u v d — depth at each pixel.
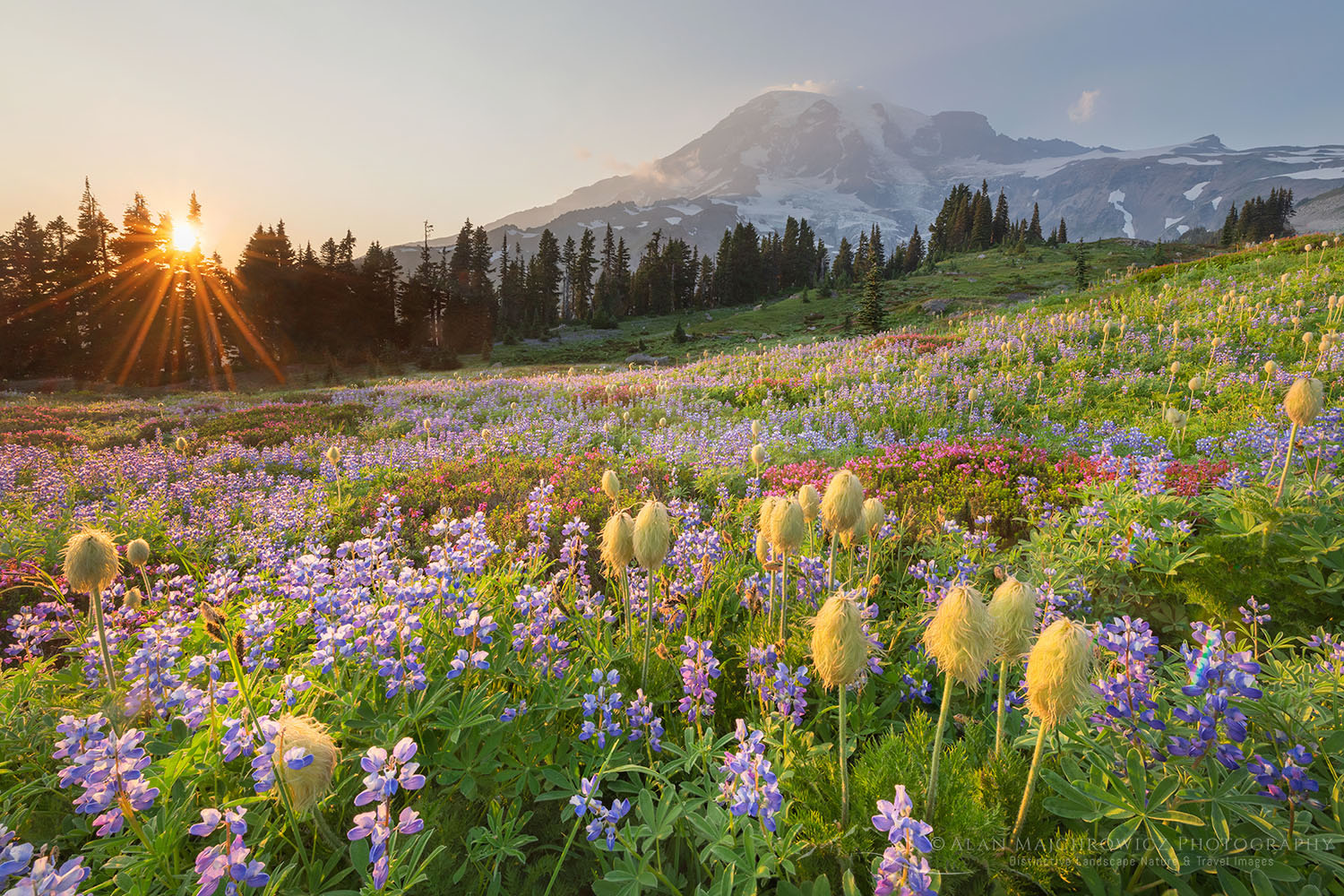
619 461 11.96
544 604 3.71
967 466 8.68
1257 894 2.01
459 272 125.44
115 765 2.15
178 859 2.33
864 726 3.38
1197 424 11.38
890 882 1.83
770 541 3.61
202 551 7.97
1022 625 2.36
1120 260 113.69
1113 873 2.23
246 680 3.14
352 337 90.94
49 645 5.48
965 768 2.64
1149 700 2.56
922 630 4.12
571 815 2.57
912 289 105.31
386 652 3.27
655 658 3.85
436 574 4.08
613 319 119.00
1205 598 4.70
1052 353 19.52
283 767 1.99
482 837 2.50
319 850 2.49
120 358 75.19
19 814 2.66
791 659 3.66
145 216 84.69
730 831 2.42
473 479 11.03
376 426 19.41
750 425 15.49
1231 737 2.27
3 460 14.22
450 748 2.92
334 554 8.00
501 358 86.62
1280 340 16.16
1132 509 5.89
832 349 29.38
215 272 86.62
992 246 164.00
